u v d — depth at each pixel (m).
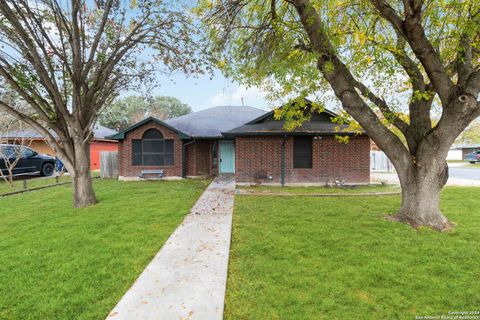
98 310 2.71
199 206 7.34
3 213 6.59
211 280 3.30
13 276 3.38
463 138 31.25
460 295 2.91
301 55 5.84
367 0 4.89
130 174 13.60
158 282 3.26
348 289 3.06
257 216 6.24
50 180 13.27
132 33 7.66
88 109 7.61
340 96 5.48
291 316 2.60
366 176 11.37
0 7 5.71
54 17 6.73
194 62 8.17
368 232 4.97
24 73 6.65
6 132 11.55
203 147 15.05
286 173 11.44
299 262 3.76
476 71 4.52
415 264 3.65
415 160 5.55
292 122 8.03
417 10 4.21
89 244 4.48
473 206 6.94
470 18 4.54
